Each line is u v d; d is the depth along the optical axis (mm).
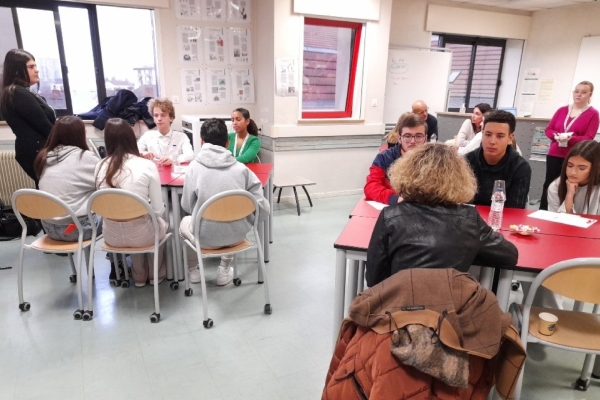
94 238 2215
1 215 3355
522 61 6188
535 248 1530
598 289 1272
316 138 4633
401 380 963
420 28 5352
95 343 2029
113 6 3980
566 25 5586
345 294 1761
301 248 3324
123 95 3941
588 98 3578
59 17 3852
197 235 2160
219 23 4320
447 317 950
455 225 1102
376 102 4848
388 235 1156
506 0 5266
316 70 4539
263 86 4477
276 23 4055
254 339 2098
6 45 3744
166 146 3195
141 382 1762
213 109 4516
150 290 2588
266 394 1710
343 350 1181
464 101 6238
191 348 2008
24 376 1782
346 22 4434
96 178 2211
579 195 2197
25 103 2695
